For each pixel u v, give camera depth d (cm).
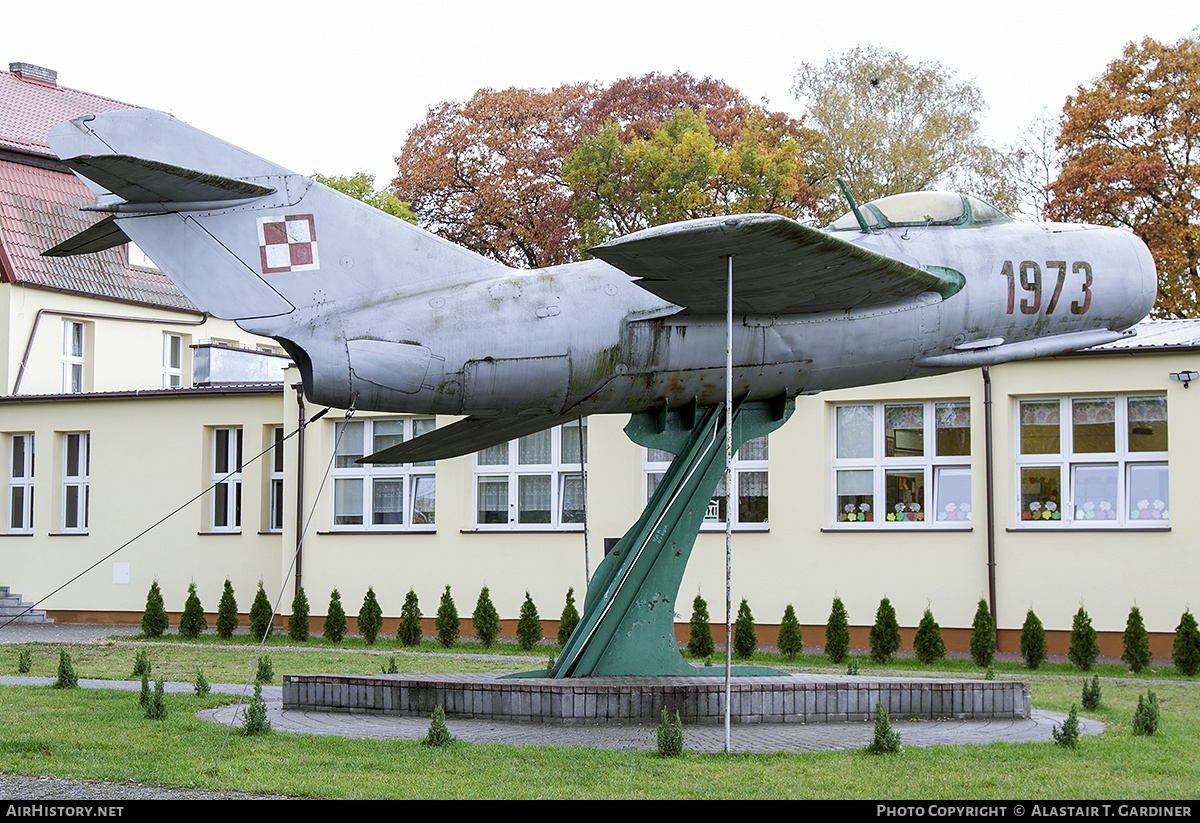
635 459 2227
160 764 877
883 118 3934
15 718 1105
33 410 2711
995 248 1234
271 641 2189
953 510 2070
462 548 2316
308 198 1118
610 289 1164
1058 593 1970
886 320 1192
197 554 2567
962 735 1040
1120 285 1255
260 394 2530
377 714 1153
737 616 2072
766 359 1184
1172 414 1923
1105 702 1378
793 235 910
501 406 1156
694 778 827
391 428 2400
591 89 4466
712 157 3772
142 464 2620
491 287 1148
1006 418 2017
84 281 3294
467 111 4400
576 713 1080
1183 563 1905
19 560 2691
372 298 1127
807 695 1114
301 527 2422
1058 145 3647
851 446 2139
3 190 3238
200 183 1068
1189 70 3422
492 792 782
